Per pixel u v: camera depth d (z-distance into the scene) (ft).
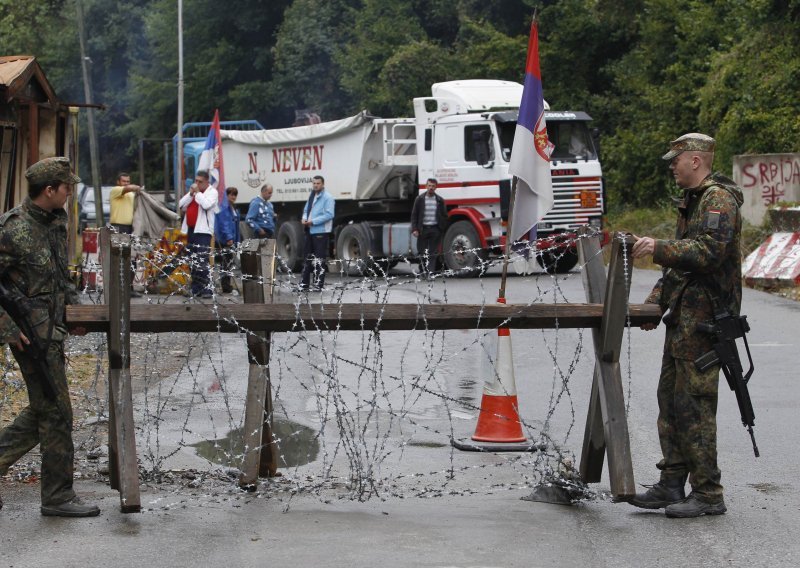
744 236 92.48
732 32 128.98
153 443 34.88
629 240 26.40
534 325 27.04
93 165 134.82
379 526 25.75
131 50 235.81
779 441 35.42
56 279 25.79
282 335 61.11
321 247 89.51
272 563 22.71
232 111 208.74
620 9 145.28
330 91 188.85
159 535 24.62
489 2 167.63
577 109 151.33
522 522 26.30
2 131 66.54
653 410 40.57
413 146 111.04
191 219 79.77
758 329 60.80
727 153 113.19
